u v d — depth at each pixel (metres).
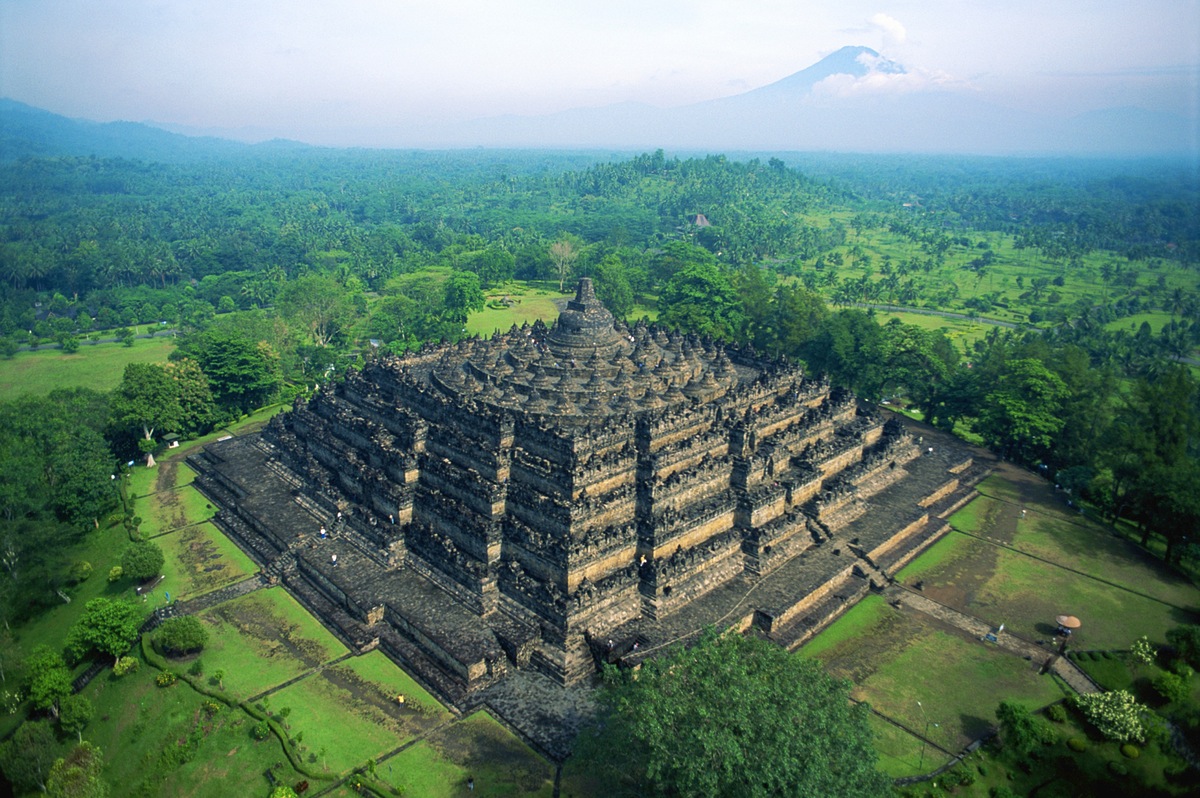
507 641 64.50
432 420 92.88
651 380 95.31
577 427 82.06
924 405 131.00
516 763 54.75
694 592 71.06
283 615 72.88
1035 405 109.06
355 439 93.00
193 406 117.31
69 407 103.69
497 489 74.56
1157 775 57.97
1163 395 94.00
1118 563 85.81
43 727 61.53
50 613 80.44
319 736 57.41
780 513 82.94
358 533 81.62
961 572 83.31
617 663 61.88
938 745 57.94
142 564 76.06
